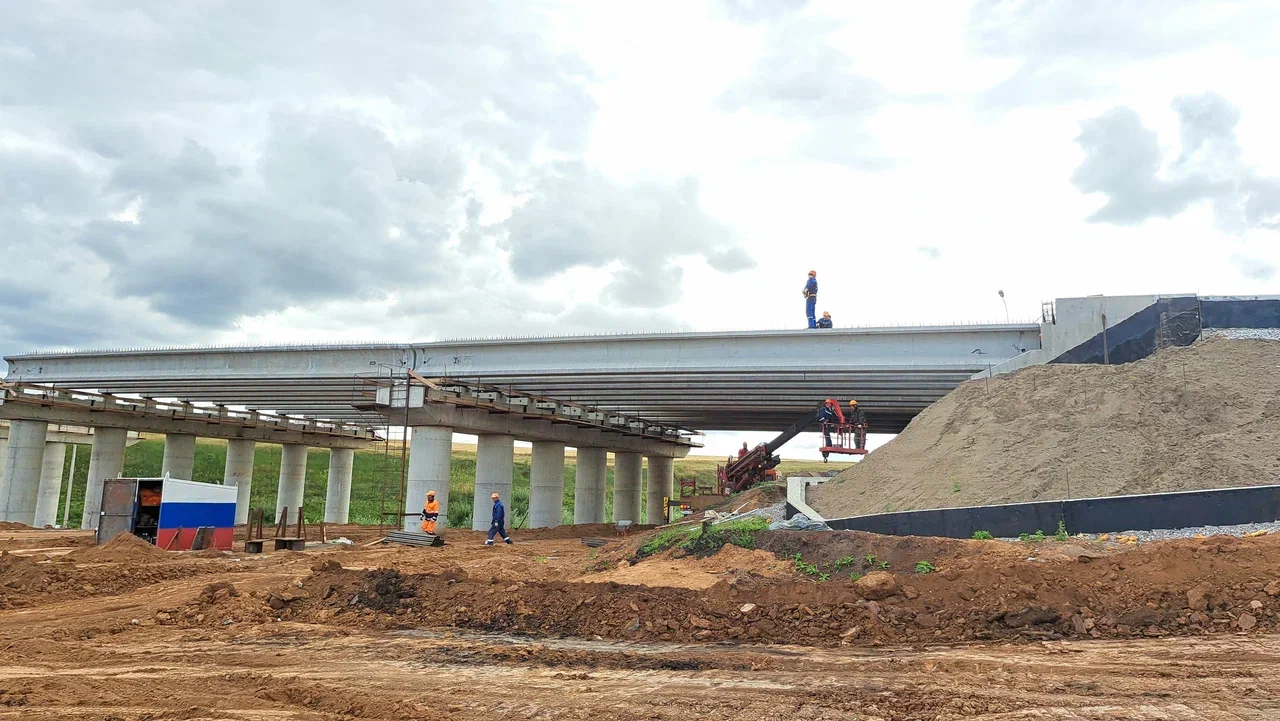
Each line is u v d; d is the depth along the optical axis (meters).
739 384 36.81
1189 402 19.81
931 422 24.03
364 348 38.75
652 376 35.75
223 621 13.12
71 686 8.86
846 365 32.47
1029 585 11.67
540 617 12.60
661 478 57.41
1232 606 10.77
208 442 86.56
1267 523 14.30
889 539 14.23
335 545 28.11
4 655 10.44
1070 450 18.61
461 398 35.47
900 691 8.42
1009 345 30.64
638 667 9.84
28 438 42.66
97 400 42.97
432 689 8.88
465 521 57.47
